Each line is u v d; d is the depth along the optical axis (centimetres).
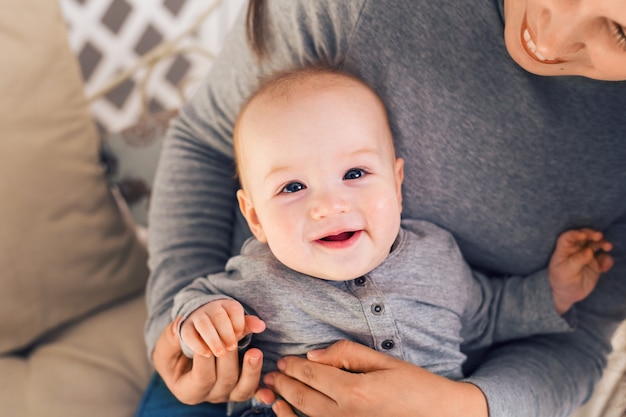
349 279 72
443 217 81
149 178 143
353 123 73
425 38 70
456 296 79
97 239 125
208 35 194
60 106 122
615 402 74
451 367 76
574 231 78
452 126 73
